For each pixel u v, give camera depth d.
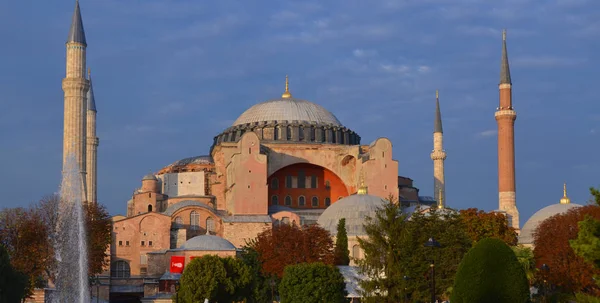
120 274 128.62
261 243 112.69
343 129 149.62
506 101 134.62
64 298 95.50
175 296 98.31
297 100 153.12
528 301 54.88
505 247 55.22
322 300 91.00
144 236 130.00
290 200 141.25
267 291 109.38
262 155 130.38
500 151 134.25
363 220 121.31
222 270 96.31
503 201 133.25
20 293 68.69
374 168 133.00
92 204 110.19
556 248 90.25
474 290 54.69
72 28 121.75
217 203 141.88
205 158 156.75
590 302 55.62
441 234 80.50
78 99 120.06
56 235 99.12
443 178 156.12
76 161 117.56
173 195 146.25
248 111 152.25
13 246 94.88
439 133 157.00
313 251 108.94
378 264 77.62
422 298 76.81
